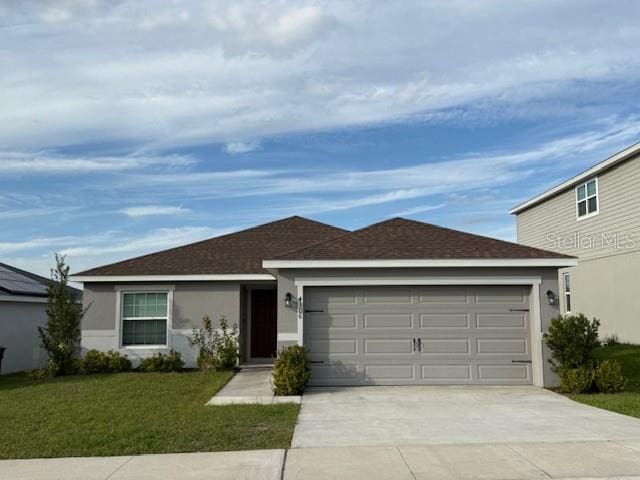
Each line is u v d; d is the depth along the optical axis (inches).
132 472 264.4
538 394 472.7
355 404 430.9
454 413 394.9
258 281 701.9
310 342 522.9
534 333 517.7
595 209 874.1
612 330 828.0
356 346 523.2
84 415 395.9
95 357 665.0
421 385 516.7
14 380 639.8
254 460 280.8
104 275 695.7
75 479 255.6
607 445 301.9
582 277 917.8
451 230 588.4
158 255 756.6
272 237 822.5
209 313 699.4
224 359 656.4
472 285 526.6
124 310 705.6
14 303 764.6
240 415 388.5
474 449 297.7
